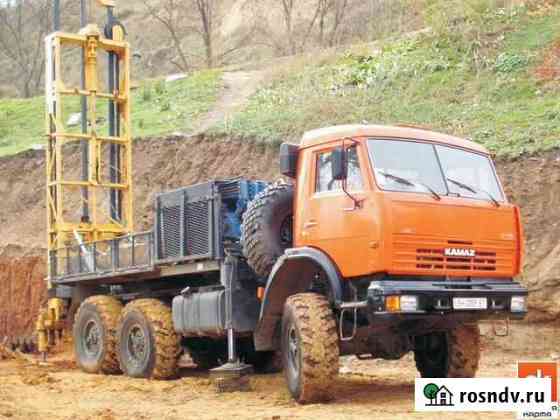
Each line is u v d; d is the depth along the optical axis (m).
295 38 44.16
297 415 9.89
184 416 10.21
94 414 10.45
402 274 10.44
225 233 13.10
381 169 10.77
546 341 15.66
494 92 21.70
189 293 13.80
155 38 53.44
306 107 24.84
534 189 17.36
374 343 11.86
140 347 14.62
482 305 10.66
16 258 25.27
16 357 18.50
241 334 13.27
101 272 15.84
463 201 10.97
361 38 35.59
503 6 26.16
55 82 18.50
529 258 16.59
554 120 19.00
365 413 9.94
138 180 25.64
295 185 11.79
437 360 12.50
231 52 47.56
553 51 22.52
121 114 19.33
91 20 55.00
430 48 25.77
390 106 22.77
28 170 28.94
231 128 25.02
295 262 11.31
